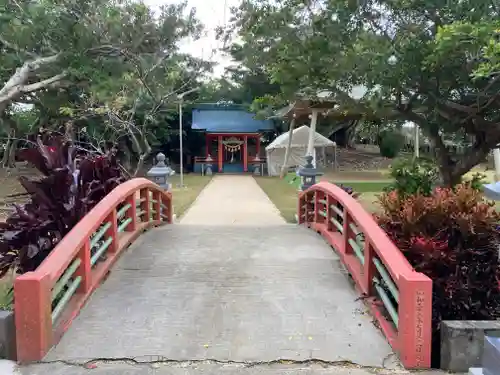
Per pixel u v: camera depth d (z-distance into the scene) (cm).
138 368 383
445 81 952
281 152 3428
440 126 1112
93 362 392
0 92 1538
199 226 988
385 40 910
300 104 2042
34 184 613
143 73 1698
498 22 747
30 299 393
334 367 385
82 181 668
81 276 515
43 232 602
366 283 516
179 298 531
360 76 952
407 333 382
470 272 479
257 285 572
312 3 959
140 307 505
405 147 3444
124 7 1528
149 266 646
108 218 639
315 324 464
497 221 496
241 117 3762
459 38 749
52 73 1634
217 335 441
